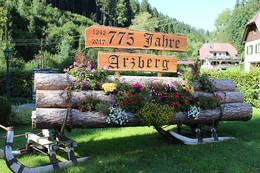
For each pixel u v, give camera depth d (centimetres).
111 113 496
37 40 5059
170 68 689
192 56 6875
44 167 442
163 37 680
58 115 464
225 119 676
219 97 670
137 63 633
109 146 605
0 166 467
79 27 7106
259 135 718
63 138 498
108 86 518
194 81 680
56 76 511
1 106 795
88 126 494
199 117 624
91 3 9600
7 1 5128
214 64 4806
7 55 1264
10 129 439
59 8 8419
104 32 592
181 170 450
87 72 522
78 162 487
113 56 600
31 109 964
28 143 557
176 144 636
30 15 6050
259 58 2864
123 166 460
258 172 448
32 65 2470
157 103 565
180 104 589
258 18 2898
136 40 634
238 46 6384
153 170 448
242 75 1351
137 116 530
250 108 712
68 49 4222
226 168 465
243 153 554
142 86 556
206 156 532
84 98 495
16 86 1650
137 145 620
